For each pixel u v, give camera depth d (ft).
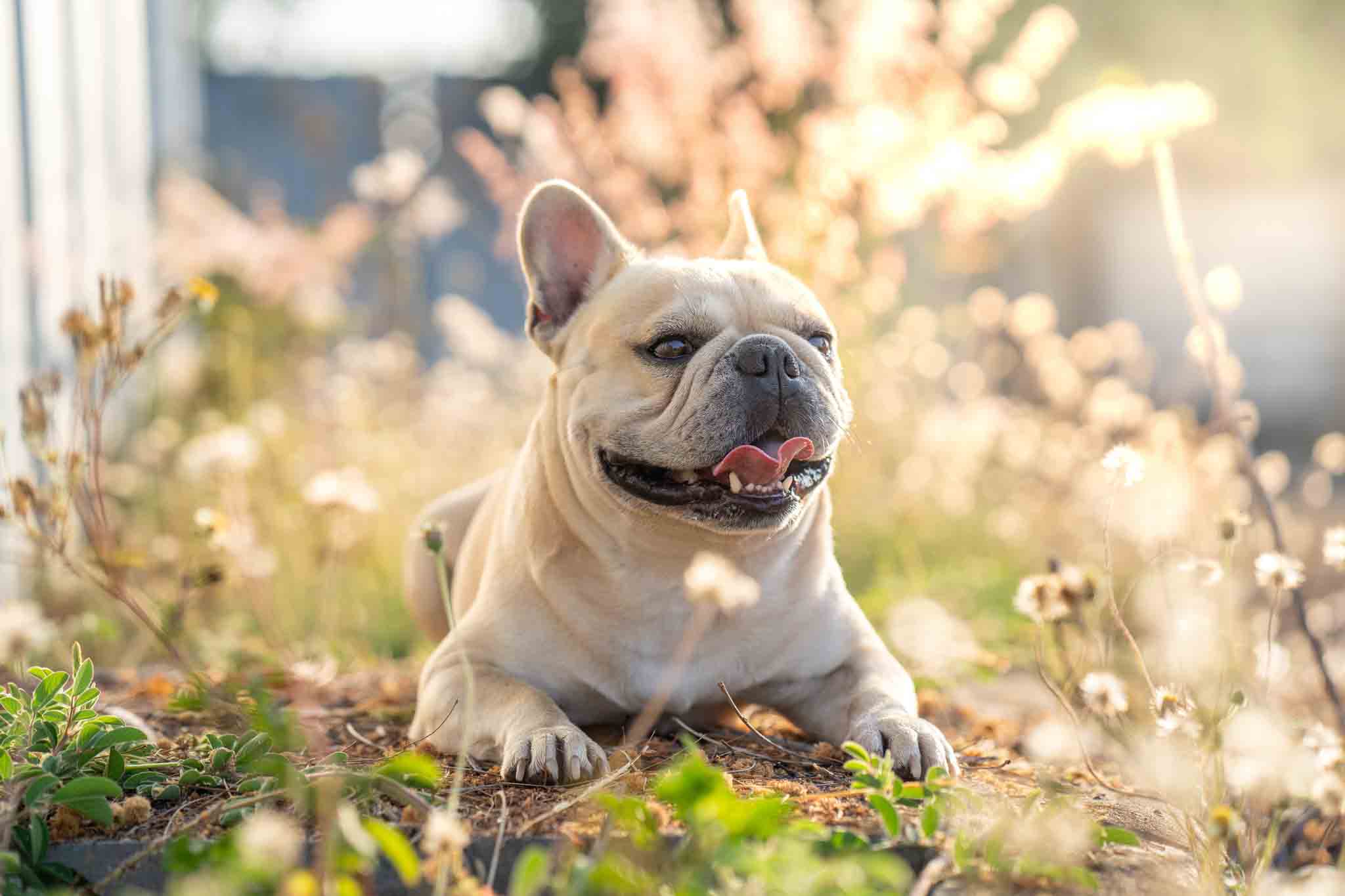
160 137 35.19
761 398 9.86
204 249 25.39
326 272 27.02
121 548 16.20
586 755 9.09
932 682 13.74
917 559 21.61
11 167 20.88
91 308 25.29
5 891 7.30
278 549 19.27
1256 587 17.67
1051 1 40.68
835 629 11.07
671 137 22.79
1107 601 11.33
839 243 21.09
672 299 10.45
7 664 9.48
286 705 12.74
